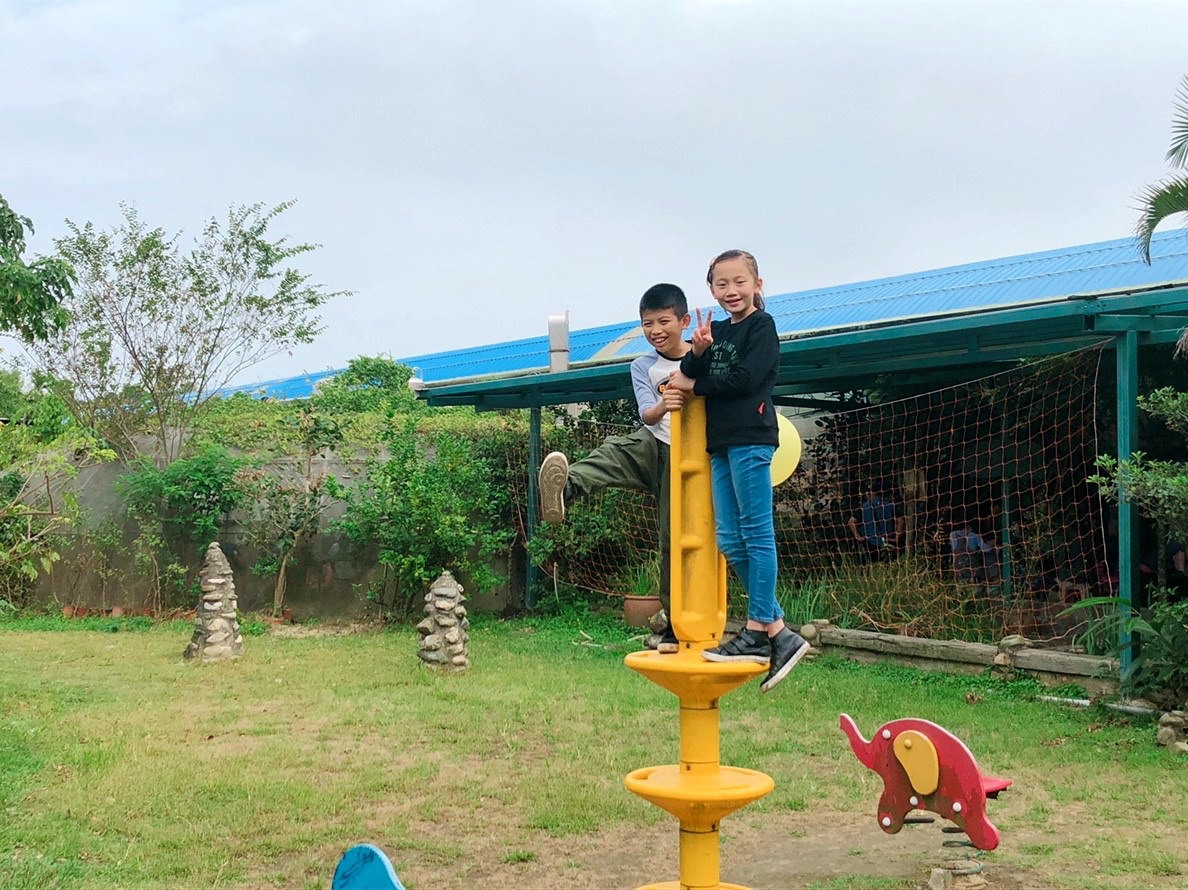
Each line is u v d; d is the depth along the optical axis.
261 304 19.06
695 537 3.46
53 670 11.07
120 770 7.03
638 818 6.36
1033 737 8.33
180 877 5.30
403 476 15.32
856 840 6.09
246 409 18.70
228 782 6.82
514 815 6.45
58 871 5.14
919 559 12.76
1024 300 9.99
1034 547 12.16
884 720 8.94
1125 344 9.56
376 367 21.81
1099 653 10.27
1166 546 11.69
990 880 5.39
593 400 15.20
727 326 3.57
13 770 6.89
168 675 10.83
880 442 13.84
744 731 8.60
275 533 15.71
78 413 18.50
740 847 6.00
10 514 10.75
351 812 6.42
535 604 15.88
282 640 13.61
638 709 9.31
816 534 14.39
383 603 15.59
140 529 16.08
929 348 11.53
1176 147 8.87
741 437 3.43
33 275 11.17
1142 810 6.58
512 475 16.50
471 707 9.35
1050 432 12.38
